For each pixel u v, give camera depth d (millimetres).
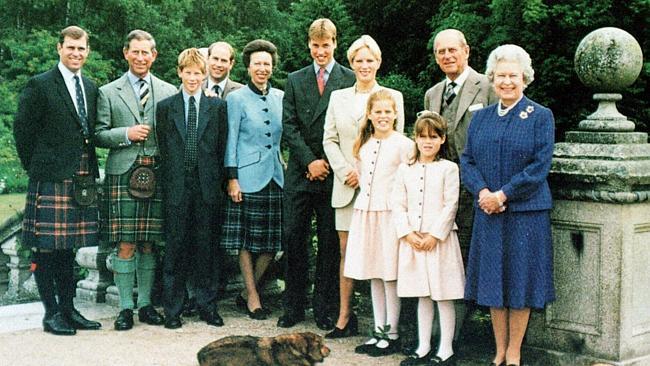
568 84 10789
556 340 4012
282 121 4844
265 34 24359
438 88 4426
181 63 4812
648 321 3932
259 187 5043
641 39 10867
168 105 4809
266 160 5074
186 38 21797
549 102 10922
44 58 18484
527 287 3707
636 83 10664
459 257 4043
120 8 21250
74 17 21094
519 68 3719
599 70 3895
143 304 4973
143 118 4844
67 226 4508
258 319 5125
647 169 3721
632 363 3799
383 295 4352
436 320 4465
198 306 4988
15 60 18453
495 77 3764
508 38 11320
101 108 4758
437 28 13375
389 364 4051
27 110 4445
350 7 17266
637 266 3838
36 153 4500
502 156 3736
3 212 10656
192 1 23531
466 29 12156
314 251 5984
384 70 17484
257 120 5059
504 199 3666
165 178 4824
